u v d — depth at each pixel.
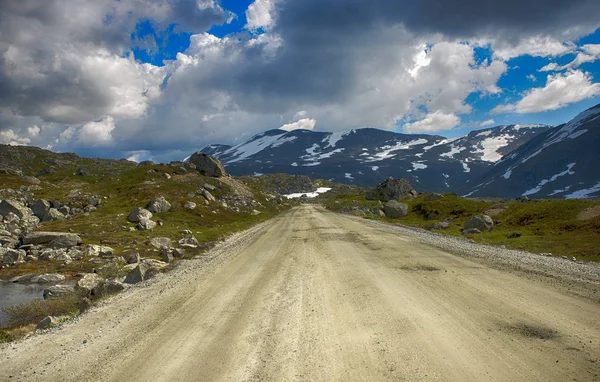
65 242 32.62
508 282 11.38
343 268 15.11
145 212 48.28
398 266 14.89
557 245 20.77
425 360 6.28
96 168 145.00
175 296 12.18
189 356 7.07
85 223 44.03
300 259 18.22
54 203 52.50
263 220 64.62
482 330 7.48
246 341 7.68
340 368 6.19
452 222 43.25
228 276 14.96
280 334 7.98
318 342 7.40
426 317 8.47
